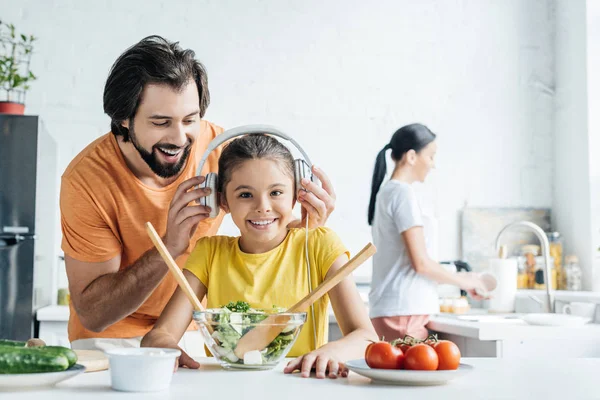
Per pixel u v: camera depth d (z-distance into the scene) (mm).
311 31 3494
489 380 986
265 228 1264
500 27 3666
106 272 1660
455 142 3602
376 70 3543
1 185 2781
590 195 3410
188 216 1320
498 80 3652
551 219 3668
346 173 3486
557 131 3656
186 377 996
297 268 1319
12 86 2977
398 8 3578
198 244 1377
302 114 3465
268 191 1256
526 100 3672
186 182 1328
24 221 2779
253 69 3432
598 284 3385
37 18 3250
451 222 3576
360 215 3475
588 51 3436
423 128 2787
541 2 3709
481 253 3555
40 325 2811
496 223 3584
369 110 3527
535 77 3686
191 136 1476
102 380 972
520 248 3564
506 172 3637
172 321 1279
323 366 1012
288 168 1282
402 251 2666
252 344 1044
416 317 2652
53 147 3170
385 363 966
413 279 2656
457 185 3592
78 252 1643
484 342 2477
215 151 1740
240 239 1372
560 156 3629
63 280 3242
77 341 1692
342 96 3506
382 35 3559
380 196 2729
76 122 3264
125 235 1667
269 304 1294
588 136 3428
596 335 2469
